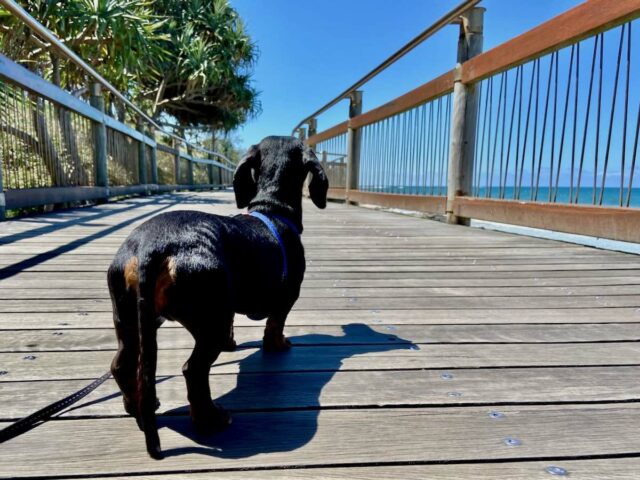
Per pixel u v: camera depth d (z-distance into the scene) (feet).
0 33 19.20
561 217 11.85
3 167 14.10
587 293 7.62
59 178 17.85
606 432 3.60
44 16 21.86
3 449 3.25
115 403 3.91
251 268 4.21
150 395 3.19
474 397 4.11
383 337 5.59
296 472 3.06
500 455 3.28
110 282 3.56
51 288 7.21
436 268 9.39
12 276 7.88
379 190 23.41
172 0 46.06
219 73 46.29
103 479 2.97
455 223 16.76
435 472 3.08
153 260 3.39
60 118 17.85
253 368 4.67
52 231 12.40
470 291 7.71
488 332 5.80
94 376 4.38
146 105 45.65
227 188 59.16
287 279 4.81
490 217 14.62
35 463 3.11
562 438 3.51
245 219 4.73
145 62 29.86
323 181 5.26
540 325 6.07
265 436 3.48
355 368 4.70
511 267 9.52
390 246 11.91
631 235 9.98
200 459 3.19
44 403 3.89
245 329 5.82
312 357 4.98
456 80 16.05
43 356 4.80
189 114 56.54
